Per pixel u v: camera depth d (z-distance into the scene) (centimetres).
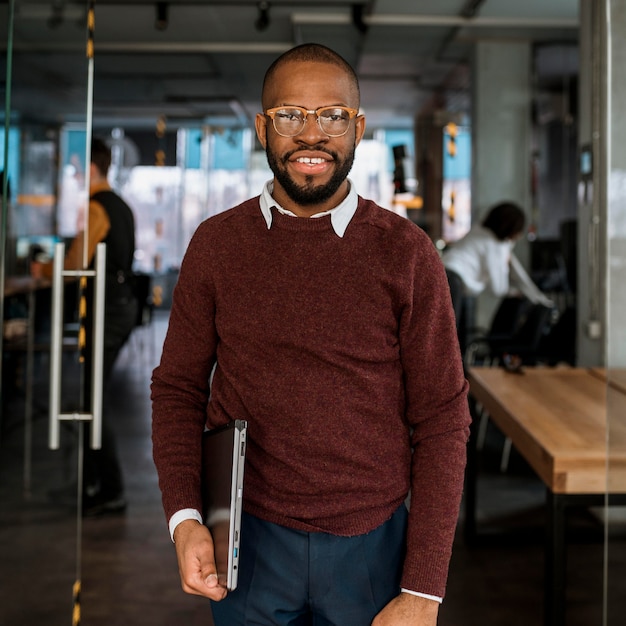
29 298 251
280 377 150
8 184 236
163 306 1342
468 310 674
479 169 870
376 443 152
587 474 250
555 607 254
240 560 156
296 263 151
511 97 865
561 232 792
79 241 255
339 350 149
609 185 250
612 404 220
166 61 956
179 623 309
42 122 245
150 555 374
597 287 426
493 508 442
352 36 853
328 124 149
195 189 1170
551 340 580
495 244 645
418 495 151
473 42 860
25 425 246
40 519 248
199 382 165
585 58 458
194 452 160
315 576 151
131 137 1161
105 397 432
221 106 1052
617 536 220
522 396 339
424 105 895
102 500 432
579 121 469
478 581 347
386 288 150
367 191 915
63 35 240
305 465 150
